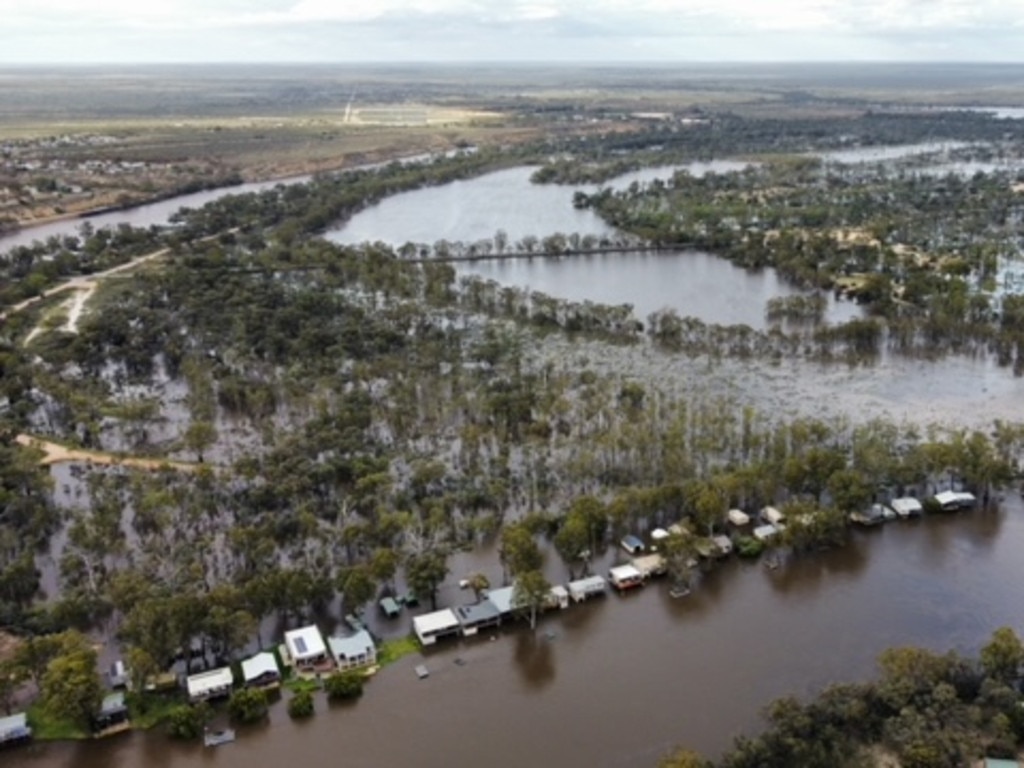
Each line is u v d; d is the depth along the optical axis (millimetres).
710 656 162125
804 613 173750
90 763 140125
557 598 175625
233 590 162500
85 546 187625
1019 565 187125
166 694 152750
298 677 156500
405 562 182500
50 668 145125
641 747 141000
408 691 154875
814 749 130250
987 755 130750
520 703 151500
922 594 178250
